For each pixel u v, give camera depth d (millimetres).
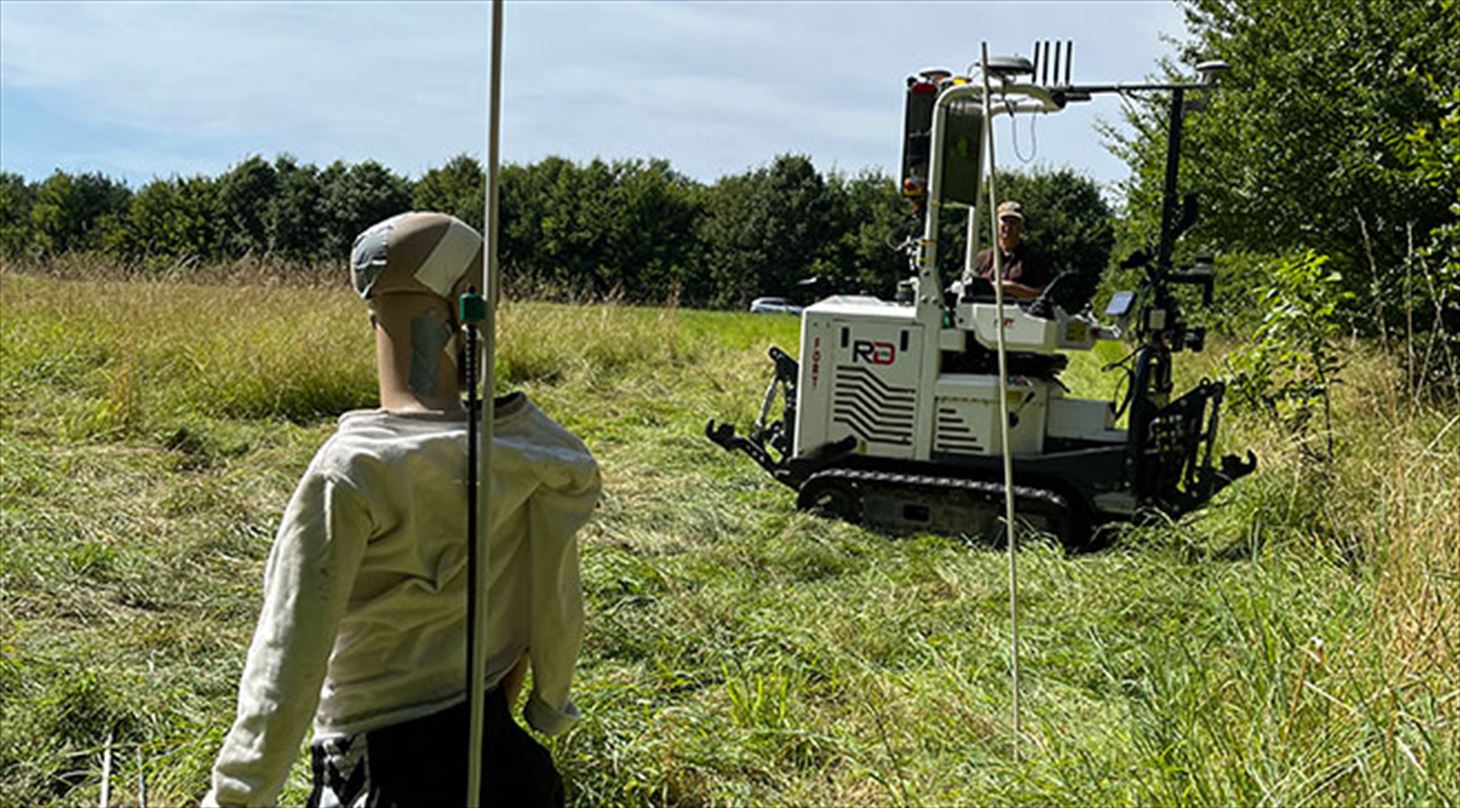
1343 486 6629
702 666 4762
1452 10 11320
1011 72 6645
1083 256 41156
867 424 7289
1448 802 2746
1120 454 6836
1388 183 11703
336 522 1754
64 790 3670
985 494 6871
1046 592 5699
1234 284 15141
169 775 3652
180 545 6074
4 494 6898
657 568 5973
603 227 63594
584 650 4805
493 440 1885
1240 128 13359
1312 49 12516
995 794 3416
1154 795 3109
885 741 3609
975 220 7211
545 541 1998
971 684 4363
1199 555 6254
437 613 1896
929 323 7129
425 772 1870
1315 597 4391
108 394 9227
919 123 7168
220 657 4758
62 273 13633
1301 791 2932
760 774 3766
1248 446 8133
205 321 11750
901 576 6109
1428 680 3303
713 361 15773
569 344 14609
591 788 3541
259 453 8594
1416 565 3781
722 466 9133
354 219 48688
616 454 9430
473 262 1933
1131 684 4074
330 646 1760
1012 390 6977
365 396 10625
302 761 3580
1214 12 14047
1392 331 10125
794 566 6340
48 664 4438
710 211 65500
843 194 63250
